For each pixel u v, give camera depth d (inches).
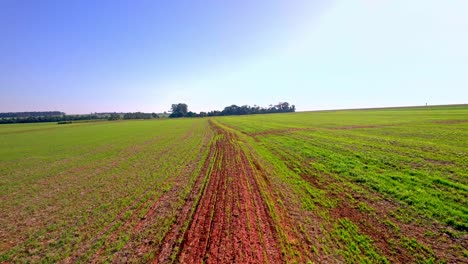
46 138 1824.6
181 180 567.2
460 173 486.3
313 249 269.7
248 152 885.2
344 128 1535.4
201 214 373.4
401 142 882.8
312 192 444.5
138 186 542.9
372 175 518.6
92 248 298.5
